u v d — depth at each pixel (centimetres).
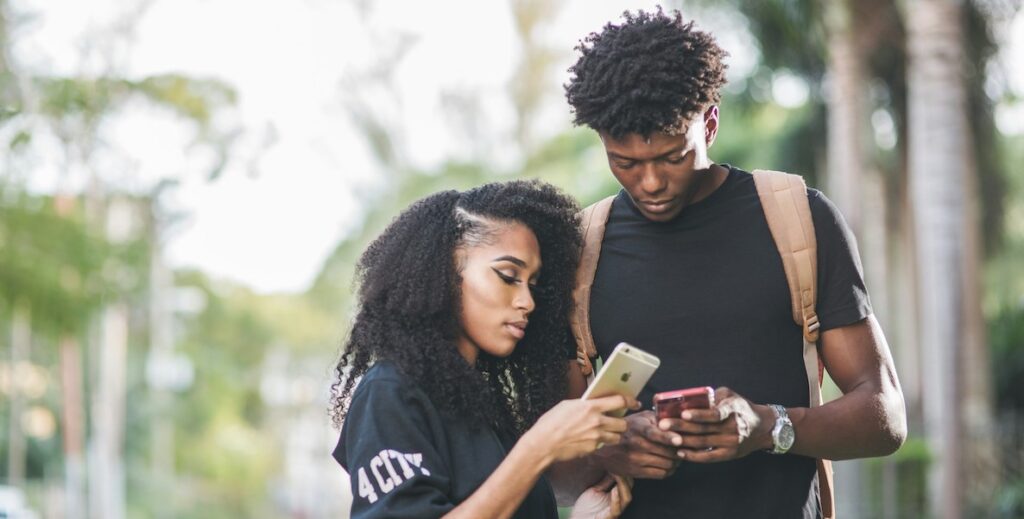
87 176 2297
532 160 3547
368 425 340
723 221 375
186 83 2778
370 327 359
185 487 4403
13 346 2819
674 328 374
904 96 1953
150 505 3997
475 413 353
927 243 1556
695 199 377
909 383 2261
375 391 345
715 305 371
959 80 1559
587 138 3134
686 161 354
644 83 344
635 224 383
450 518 326
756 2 1738
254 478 5016
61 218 1495
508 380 390
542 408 386
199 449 4766
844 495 1652
